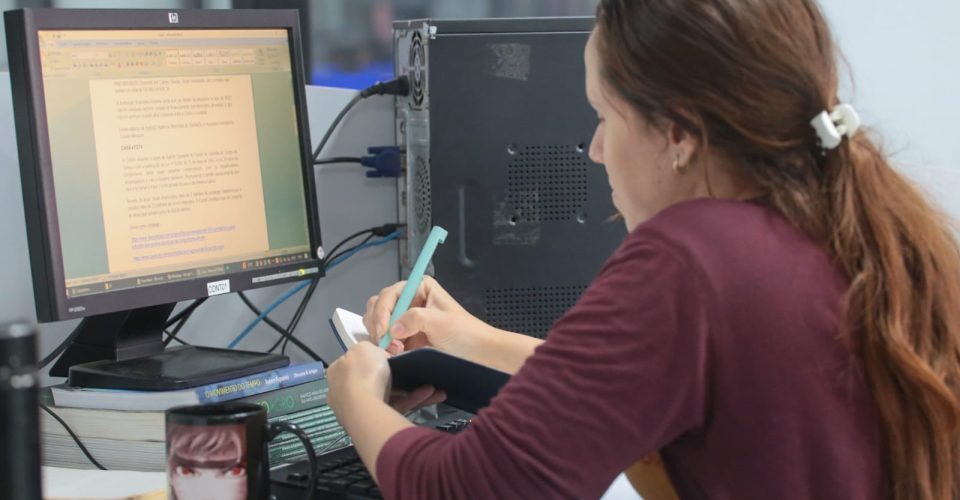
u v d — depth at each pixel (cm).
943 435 104
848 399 102
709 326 99
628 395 100
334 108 195
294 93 171
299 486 122
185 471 107
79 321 172
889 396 103
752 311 99
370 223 201
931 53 266
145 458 141
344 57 274
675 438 104
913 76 267
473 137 173
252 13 165
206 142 160
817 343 101
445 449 107
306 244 174
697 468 104
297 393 150
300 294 194
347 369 124
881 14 265
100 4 243
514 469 102
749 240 102
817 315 101
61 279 143
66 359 160
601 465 101
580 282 180
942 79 267
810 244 104
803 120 105
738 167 107
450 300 161
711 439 102
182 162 157
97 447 143
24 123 141
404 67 184
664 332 99
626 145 110
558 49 175
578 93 176
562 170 177
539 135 176
